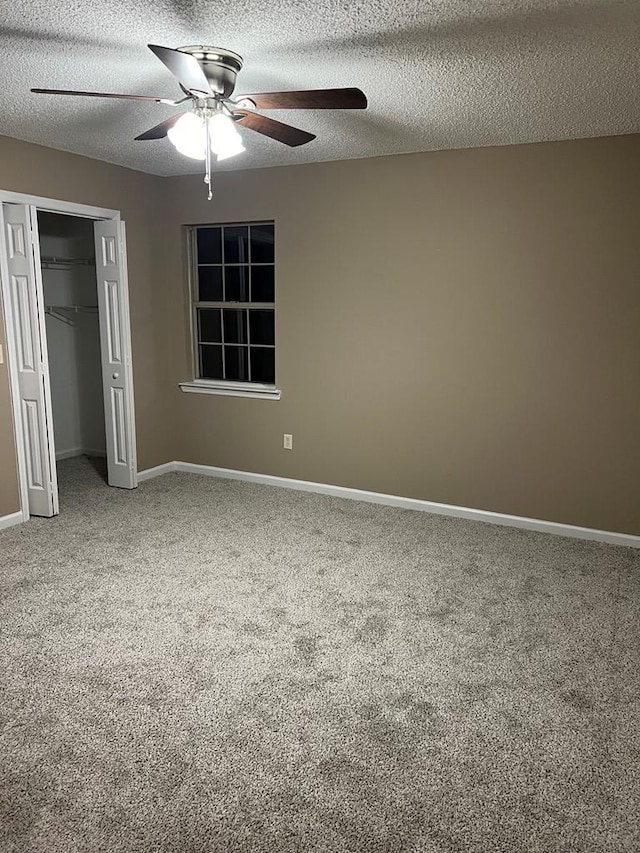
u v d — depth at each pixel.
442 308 4.16
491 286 3.99
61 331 5.74
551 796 1.91
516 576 3.41
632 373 3.70
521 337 3.96
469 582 3.33
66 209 4.20
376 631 2.82
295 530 4.06
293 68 2.61
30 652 2.62
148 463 5.20
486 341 4.06
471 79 2.70
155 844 1.72
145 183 4.85
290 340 4.75
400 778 1.97
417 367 4.32
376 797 1.89
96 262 4.67
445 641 2.75
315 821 1.80
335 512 4.41
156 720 2.21
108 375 4.80
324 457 4.79
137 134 3.71
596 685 2.45
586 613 3.01
